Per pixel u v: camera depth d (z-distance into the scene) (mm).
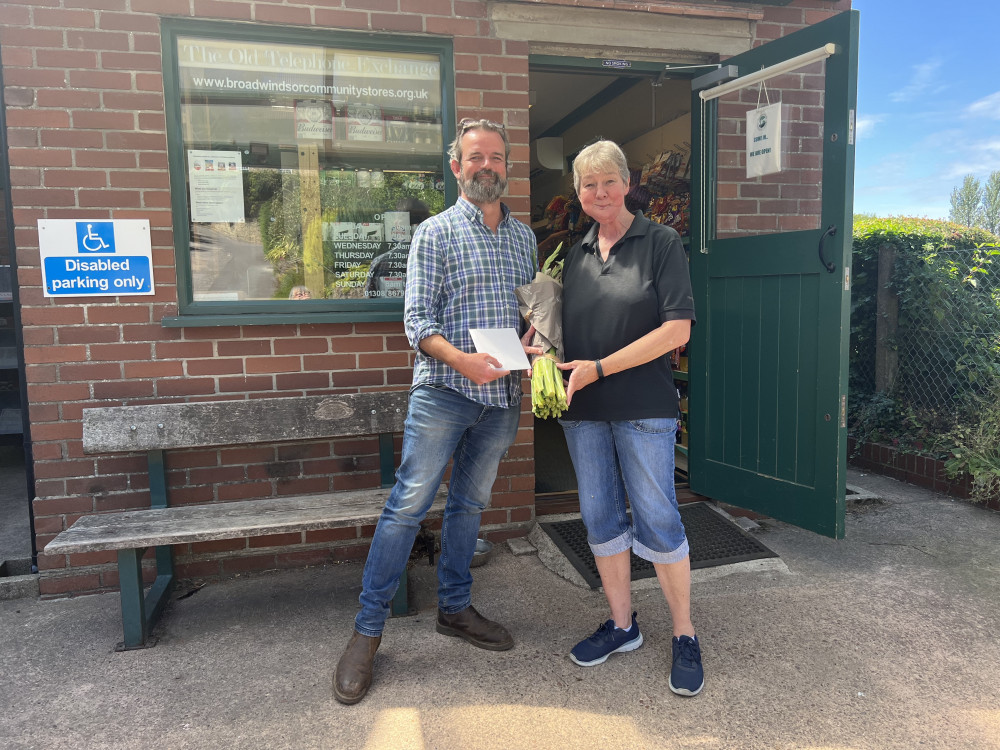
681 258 2189
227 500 3252
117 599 3059
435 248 2309
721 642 2572
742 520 3787
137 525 2652
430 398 2312
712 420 3844
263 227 3254
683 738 2041
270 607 2957
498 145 2324
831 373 3146
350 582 3207
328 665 2486
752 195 3814
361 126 3336
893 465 4625
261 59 3174
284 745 2037
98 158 2953
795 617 2752
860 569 3197
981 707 2164
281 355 3230
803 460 3312
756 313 3525
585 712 2170
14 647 2631
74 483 3064
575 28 3473
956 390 4414
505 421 2445
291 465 3318
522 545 3537
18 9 2834
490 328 2258
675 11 3539
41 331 2963
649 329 2197
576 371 2152
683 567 2293
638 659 2469
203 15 2990
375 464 3422
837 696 2230
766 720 2115
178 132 3064
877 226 5027
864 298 4996
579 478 2398
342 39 3215
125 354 3053
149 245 3029
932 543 3494
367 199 3375
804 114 3738
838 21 3018
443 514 2639
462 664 2459
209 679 2402
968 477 4105
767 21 3777
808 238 3221
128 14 2932
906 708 2166
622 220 2266
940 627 2662
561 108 6211
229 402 2984
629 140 5402
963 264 4375
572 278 2350
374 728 2109
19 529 3807
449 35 3322
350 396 3109
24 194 2902
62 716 2191
